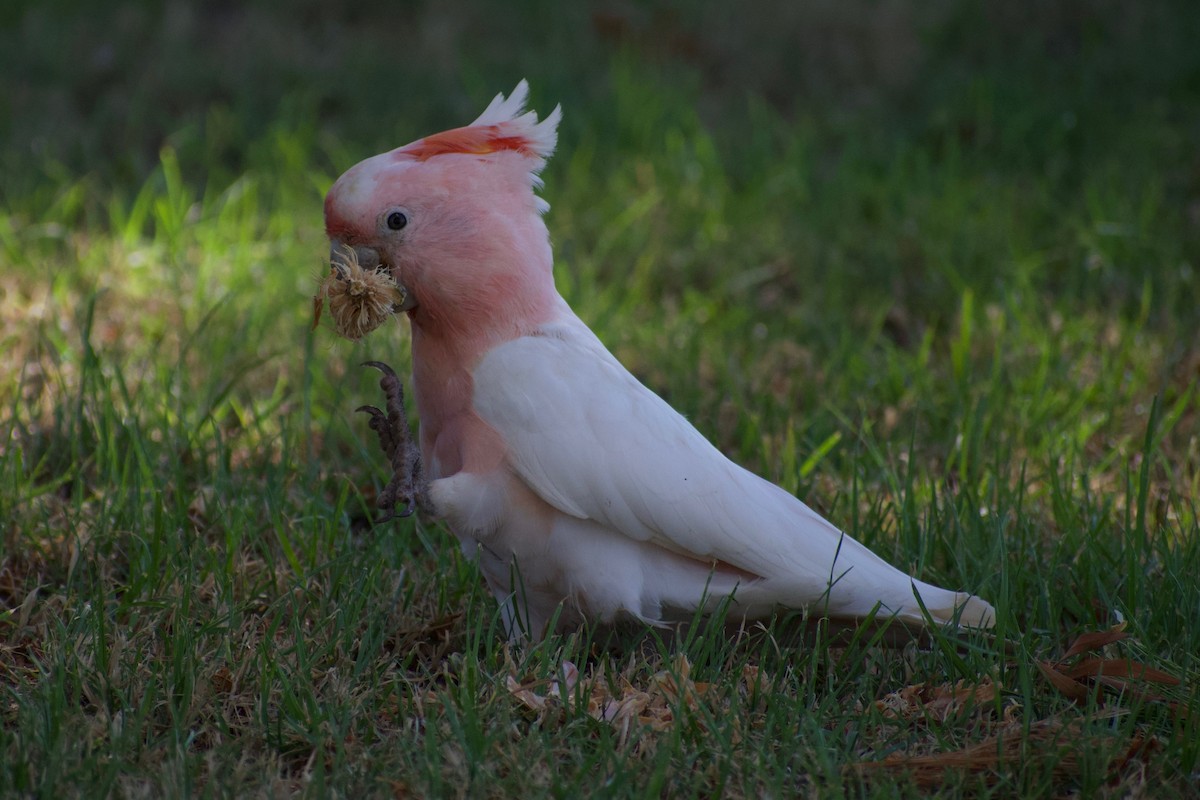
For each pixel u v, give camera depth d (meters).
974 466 8.39
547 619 6.39
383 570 7.14
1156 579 7.04
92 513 7.74
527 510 5.95
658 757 5.26
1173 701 5.79
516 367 5.91
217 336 10.29
